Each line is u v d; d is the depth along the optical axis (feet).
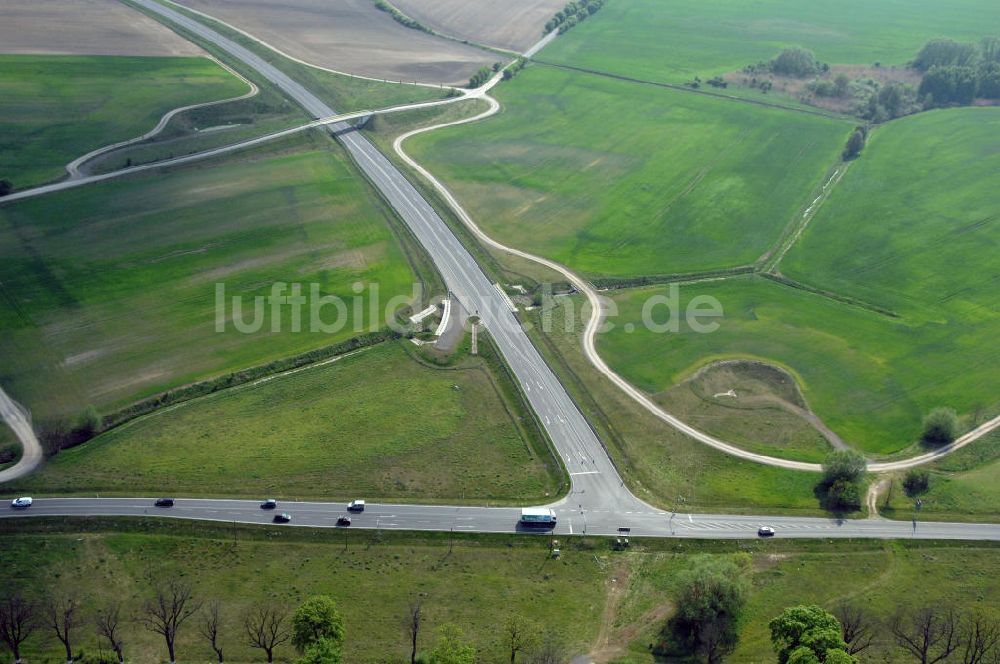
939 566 484.33
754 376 654.53
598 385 641.81
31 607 440.86
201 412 597.93
